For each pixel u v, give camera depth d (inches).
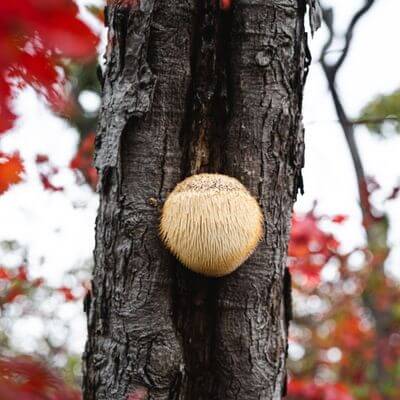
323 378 216.1
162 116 71.8
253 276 71.9
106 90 72.3
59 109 61.1
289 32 72.2
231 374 72.0
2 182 79.9
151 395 70.6
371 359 182.9
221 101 72.7
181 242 70.5
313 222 112.2
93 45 45.7
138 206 71.4
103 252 72.0
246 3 72.1
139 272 71.1
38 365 59.7
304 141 73.9
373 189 130.0
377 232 147.5
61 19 42.4
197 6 72.3
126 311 71.0
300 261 122.2
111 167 71.6
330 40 111.8
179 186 71.6
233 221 70.4
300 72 73.0
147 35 71.1
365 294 164.4
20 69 53.7
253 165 72.3
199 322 72.6
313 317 220.8
